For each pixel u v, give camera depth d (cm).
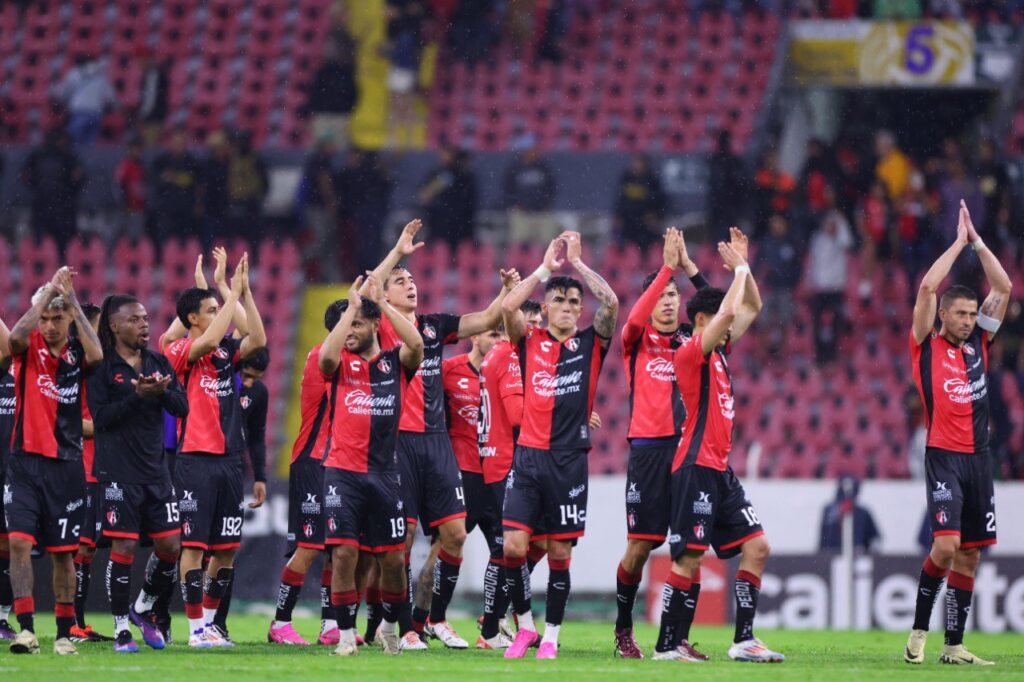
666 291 3181
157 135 8881
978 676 2661
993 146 8244
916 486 5519
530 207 8212
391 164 8519
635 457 3145
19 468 2864
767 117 8812
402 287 3306
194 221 8150
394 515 3012
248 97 9038
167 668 2570
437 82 9100
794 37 8881
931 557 3058
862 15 8900
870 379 7394
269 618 5019
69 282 2880
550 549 3022
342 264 8056
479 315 3416
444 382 3606
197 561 3212
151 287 8031
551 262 3092
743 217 8081
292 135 8906
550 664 2803
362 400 2988
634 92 9075
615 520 5503
